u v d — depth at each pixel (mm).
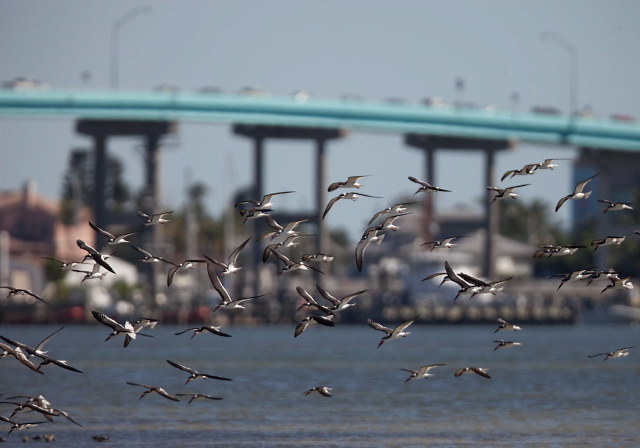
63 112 136500
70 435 47156
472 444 45406
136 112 138500
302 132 148125
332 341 110875
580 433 48250
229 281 139875
